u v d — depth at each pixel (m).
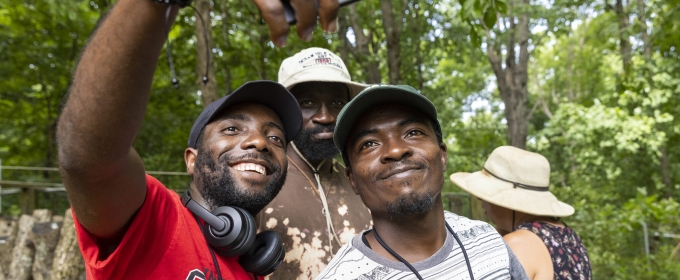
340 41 7.89
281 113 1.58
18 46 9.55
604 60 16.31
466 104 17.23
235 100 1.50
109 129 0.92
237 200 1.39
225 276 1.33
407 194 1.27
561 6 10.43
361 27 8.33
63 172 1.00
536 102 20.69
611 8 9.29
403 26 9.55
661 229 5.79
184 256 1.27
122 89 0.89
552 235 2.00
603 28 10.96
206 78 0.99
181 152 10.75
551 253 1.94
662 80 8.87
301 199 2.02
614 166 10.29
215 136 1.45
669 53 9.09
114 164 0.98
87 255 1.16
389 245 1.34
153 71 0.91
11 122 11.31
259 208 1.46
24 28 9.48
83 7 9.00
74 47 9.89
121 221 1.13
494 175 2.39
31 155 11.55
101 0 5.20
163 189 1.29
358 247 1.35
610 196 10.20
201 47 4.87
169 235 1.26
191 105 10.85
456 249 1.36
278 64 7.80
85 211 1.06
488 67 16.39
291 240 1.93
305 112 2.13
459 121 14.55
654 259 5.39
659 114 9.45
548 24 11.16
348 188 2.20
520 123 11.76
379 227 1.35
